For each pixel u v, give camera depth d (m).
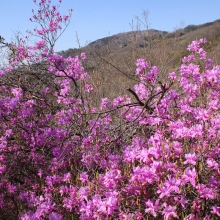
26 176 4.03
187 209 2.35
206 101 3.29
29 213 2.80
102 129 3.70
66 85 5.07
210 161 2.35
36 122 4.46
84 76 5.41
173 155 2.39
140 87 3.89
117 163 2.71
